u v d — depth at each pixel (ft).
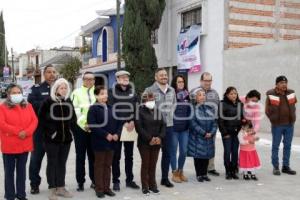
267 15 54.34
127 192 23.26
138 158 32.96
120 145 23.52
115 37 89.45
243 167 25.94
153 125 22.75
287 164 28.07
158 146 22.99
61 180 22.08
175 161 25.70
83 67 108.27
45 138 21.54
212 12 54.70
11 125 20.30
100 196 22.04
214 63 54.49
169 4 65.26
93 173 23.89
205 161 25.81
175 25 64.03
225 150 26.25
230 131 26.11
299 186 24.63
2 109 20.39
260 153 35.60
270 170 29.07
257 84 48.29
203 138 25.38
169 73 66.49
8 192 20.89
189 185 24.85
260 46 47.80
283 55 45.14
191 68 58.59
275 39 54.19
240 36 53.16
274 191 23.50
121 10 82.64
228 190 23.70
